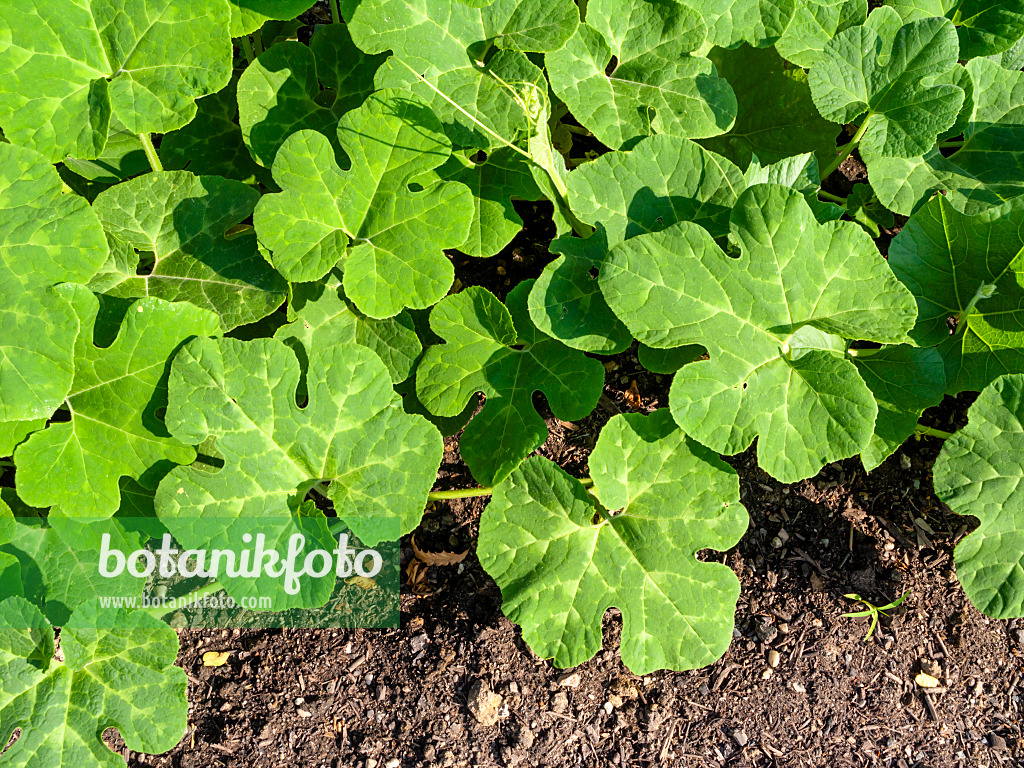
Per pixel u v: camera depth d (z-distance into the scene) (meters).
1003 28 0.90
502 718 0.84
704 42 0.87
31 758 0.76
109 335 0.80
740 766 0.83
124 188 0.82
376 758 0.83
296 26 0.97
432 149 0.82
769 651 0.86
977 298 0.82
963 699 0.85
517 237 0.97
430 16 0.84
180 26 0.81
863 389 0.77
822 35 0.89
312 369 0.79
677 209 0.83
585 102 0.85
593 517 0.81
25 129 0.79
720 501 0.80
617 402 0.92
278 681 0.85
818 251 0.79
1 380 0.76
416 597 0.87
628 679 0.85
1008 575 0.76
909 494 0.90
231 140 0.91
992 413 0.77
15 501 0.82
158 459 0.79
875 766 0.83
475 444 0.82
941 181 0.87
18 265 0.77
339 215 0.81
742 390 0.78
